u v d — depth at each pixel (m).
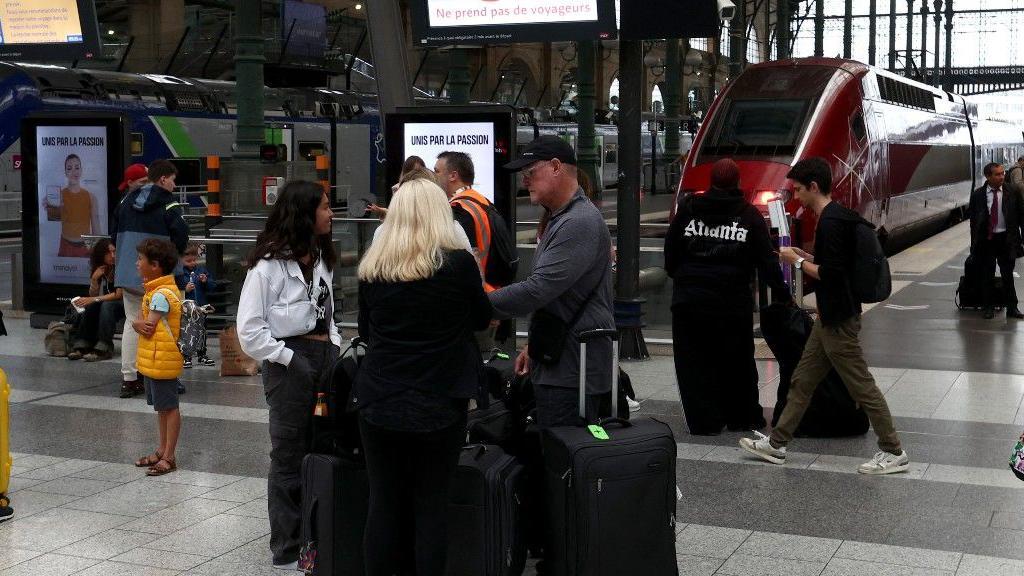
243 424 8.91
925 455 7.86
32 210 13.77
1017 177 14.41
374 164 38.66
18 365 11.57
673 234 8.42
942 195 30.77
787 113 19.50
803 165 7.40
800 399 7.60
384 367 4.73
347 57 45.91
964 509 6.64
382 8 10.93
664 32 11.28
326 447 5.28
